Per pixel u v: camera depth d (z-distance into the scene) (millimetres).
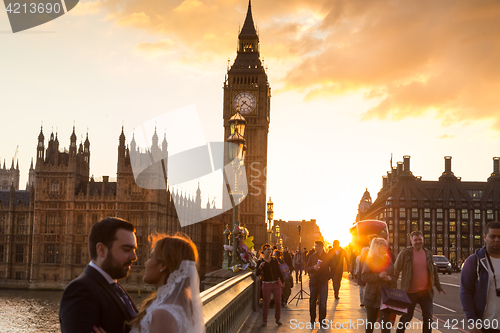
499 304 8234
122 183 124688
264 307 16719
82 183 136125
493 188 185125
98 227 4445
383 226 19812
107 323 4184
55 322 44562
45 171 131500
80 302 4102
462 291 8562
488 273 8336
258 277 21344
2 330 42906
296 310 21062
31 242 134625
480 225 181875
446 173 187750
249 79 139500
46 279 128750
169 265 4324
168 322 4020
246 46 143750
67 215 129500
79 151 136625
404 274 12258
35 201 130875
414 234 12312
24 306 83875
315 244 17109
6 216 135250
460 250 181375
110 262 4391
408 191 184625
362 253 13391
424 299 12234
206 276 18797
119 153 126125
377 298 12719
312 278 16984
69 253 128625
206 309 8539
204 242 129375
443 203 183125
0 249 134500
